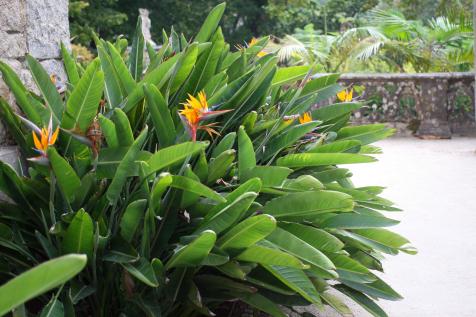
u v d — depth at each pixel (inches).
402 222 185.2
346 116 135.9
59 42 133.3
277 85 129.3
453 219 187.0
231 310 110.3
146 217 86.0
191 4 1061.1
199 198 99.4
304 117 118.8
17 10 115.6
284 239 91.0
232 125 113.5
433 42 442.3
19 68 116.0
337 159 106.3
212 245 80.9
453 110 351.3
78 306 94.7
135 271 83.1
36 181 92.0
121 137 90.7
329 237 96.3
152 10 1047.0
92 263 86.4
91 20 831.1
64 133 92.4
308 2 927.7
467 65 464.4
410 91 354.9
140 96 98.7
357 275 99.3
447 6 408.8
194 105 86.8
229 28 1152.2
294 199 96.4
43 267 50.6
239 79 110.6
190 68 105.2
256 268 97.2
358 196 112.8
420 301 126.3
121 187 87.6
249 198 83.4
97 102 89.4
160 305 90.4
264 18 1101.1
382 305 124.5
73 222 81.0
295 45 427.2
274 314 93.7
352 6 959.0
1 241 88.4
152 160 85.4
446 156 292.4
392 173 258.2
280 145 112.0
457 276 139.7
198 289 95.6
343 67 430.6
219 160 95.5
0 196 103.1
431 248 159.9
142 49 127.1
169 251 96.5
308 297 88.1
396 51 430.0
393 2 615.2
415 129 357.7
